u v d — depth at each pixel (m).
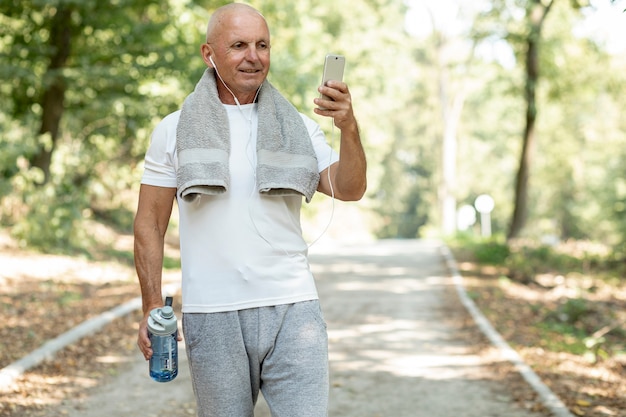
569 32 23.78
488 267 18.33
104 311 9.80
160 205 3.20
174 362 3.11
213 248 3.09
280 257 3.12
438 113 56.97
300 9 25.97
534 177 46.75
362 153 3.05
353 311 11.52
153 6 15.91
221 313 3.07
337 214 42.69
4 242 14.59
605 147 42.66
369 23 34.59
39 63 15.89
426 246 27.59
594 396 6.57
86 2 14.34
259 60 3.11
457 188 57.91
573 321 11.04
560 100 25.33
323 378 3.08
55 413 5.72
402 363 7.86
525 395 6.55
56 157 18.05
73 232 15.48
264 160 3.07
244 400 3.12
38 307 9.77
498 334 9.40
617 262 18.31
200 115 3.09
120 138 18.31
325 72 2.97
